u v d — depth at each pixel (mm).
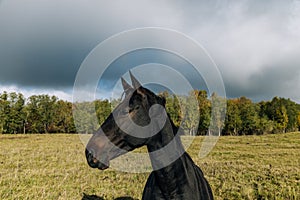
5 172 13383
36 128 53344
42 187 10828
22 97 54625
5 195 9797
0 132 54000
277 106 54656
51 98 52156
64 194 9914
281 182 11602
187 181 3857
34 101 52969
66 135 37656
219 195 9914
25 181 11797
